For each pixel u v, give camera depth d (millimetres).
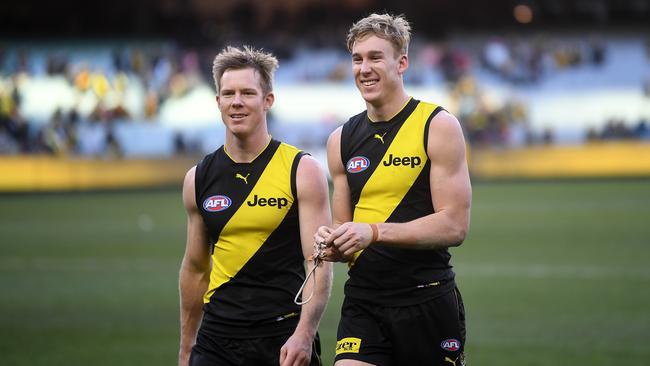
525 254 19484
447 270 6320
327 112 44250
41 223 26266
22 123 41312
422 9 49312
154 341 11477
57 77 43625
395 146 6191
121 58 44719
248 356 6250
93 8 48000
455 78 45406
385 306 6223
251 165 6316
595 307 13602
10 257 19688
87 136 41625
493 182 40312
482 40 47938
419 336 6230
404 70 6262
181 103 43531
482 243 21375
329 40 47031
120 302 14383
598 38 48031
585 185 37844
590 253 19453
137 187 39000
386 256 6195
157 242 21938
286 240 6301
